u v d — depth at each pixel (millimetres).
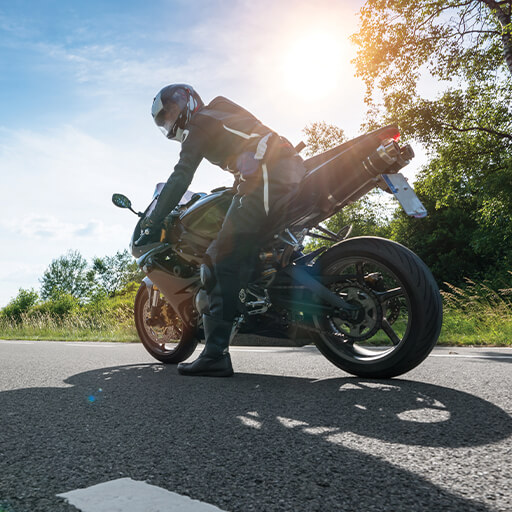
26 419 1694
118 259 64938
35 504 965
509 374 2480
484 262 18906
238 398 2014
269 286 2619
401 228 20500
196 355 3943
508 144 17094
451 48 15812
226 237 2566
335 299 2484
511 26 14438
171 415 1726
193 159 2584
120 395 2121
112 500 973
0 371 3035
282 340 2693
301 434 1449
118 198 3051
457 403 1818
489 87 17047
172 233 2953
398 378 2469
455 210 19375
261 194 2477
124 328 9484
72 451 1317
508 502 947
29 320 12242
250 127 2520
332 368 2918
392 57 16078
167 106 2725
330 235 2768
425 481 1061
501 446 1295
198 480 1090
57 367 3229
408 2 15594
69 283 63781
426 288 2344
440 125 16906
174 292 3064
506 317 6695
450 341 5090
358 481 1068
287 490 1025
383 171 2355
